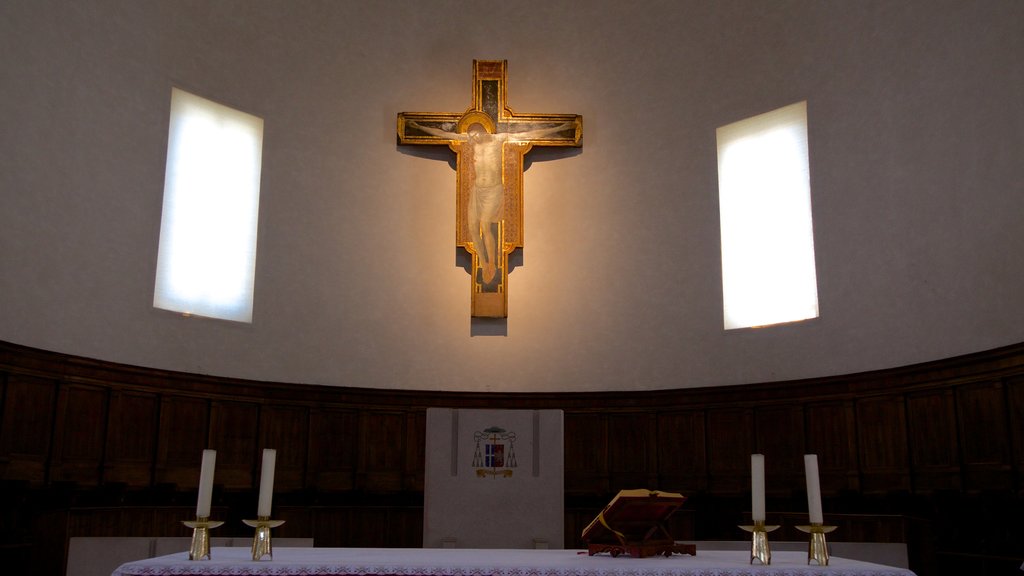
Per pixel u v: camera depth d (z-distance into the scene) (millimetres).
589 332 15562
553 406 15367
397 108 16125
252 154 14883
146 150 13539
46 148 12125
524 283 15867
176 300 13719
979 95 11891
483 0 16516
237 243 14516
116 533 10883
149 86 13664
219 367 13961
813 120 14227
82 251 12484
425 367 15398
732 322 14773
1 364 11133
